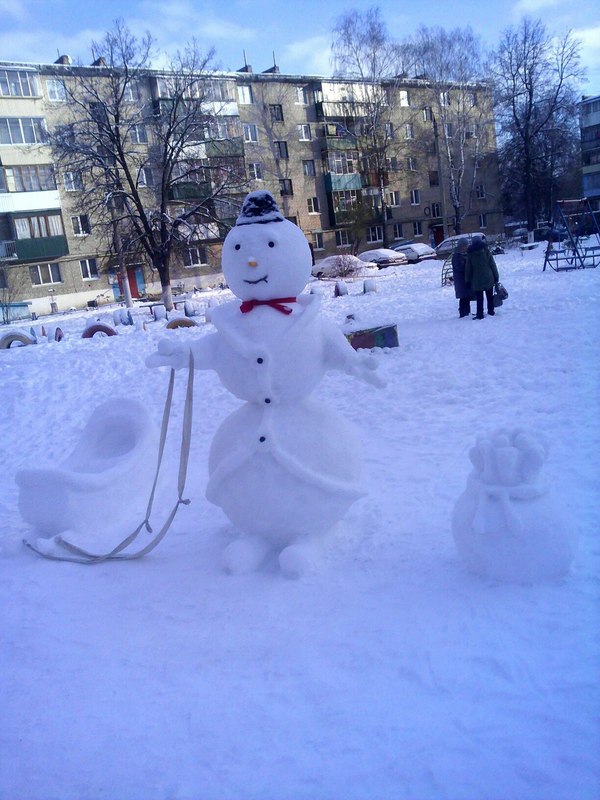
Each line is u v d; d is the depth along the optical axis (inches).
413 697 113.1
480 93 2054.6
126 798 100.4
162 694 123.1
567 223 899.4
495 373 349.7
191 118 1362.0
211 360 169.2
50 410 418.6
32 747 113.7
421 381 356.5
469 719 106.3
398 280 1170.0
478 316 533.0
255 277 163.3
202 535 199.2
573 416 263.9
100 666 134.8
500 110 2016.5
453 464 230.4
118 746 111.3
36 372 521.7
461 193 2267.5
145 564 181.9
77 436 363.3
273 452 160.2
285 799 95.7
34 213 1723.7
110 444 243.6
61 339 789.9
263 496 161.5
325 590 152.2
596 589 137.5
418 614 136.7
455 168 2038.6
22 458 335.6
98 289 1833.2
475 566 145.9
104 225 1365.7
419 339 476.1
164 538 200.8
